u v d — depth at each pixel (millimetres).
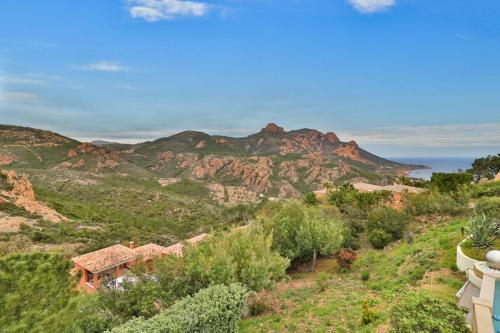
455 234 17156
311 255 23984
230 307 9977
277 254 17375
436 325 7523
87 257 27734
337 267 21344
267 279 14836
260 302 15711
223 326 9672
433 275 13328
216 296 10109
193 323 8797
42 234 47719
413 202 29266
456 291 11367
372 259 20422
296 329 11602
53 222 58562
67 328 8062
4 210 57969
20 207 61375
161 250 31359
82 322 9148
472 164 69812
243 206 93562
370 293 14133
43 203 70125
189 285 13461
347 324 11031
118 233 57906
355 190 43000
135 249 31531
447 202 26547
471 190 32969
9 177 75062
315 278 20234
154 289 12953
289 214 25422
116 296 12758
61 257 8461
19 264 7594
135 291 12781
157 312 12492
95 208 81812
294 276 21547
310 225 23250
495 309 9055
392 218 25062
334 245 22062
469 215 22516
